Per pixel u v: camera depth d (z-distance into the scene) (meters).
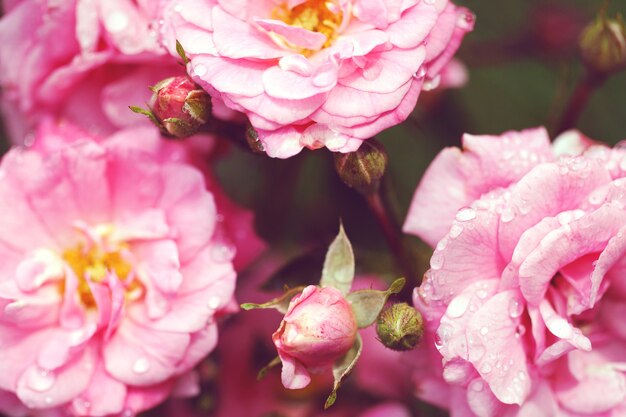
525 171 0.40
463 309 0.39
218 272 0.42
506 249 0.39
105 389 0.42
